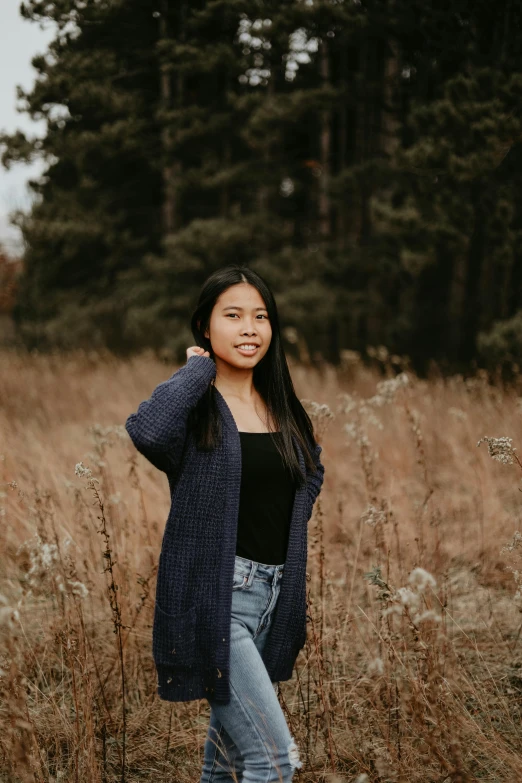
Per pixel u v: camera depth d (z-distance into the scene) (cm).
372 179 1263
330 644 293
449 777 215
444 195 950
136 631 305
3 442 494
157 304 1474
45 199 1570
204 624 186
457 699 245
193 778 247
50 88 1182
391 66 1180
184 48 1184
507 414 620
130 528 372
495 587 377
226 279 211
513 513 452
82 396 877
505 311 1112
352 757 238
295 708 277
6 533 372
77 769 221
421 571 163
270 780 180
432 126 883
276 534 200
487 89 838
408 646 282
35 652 286
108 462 456
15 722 202
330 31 1064
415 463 541
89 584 319
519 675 291
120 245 1586
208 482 191
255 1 1051
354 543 411
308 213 1678
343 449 604
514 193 916
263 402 219
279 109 1203
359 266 1388
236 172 1402
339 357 1433
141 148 1409
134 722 270
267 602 196
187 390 193
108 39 1219
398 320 1390
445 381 948
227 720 186
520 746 236
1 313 2077
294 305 1341
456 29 884
